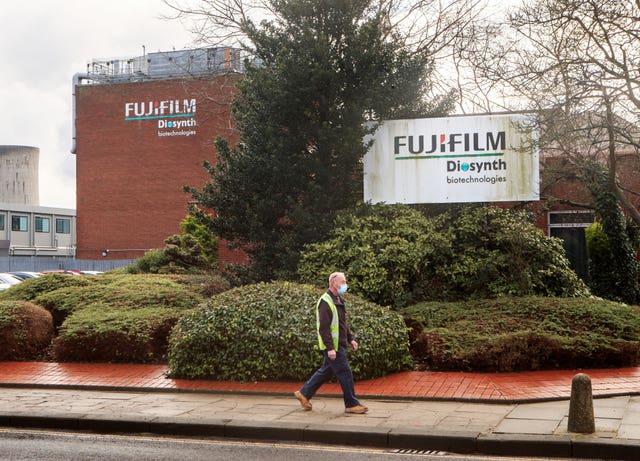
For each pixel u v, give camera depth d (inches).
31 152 3280.0
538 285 572.7
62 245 2802.7
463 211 623.8
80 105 1788.9
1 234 2511.1
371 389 401.1
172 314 528.7
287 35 671.8
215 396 403.5
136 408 368.8
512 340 439.8
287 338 425.1
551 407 354.0
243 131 691.4
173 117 1718.8
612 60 530.9
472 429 308.2
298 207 606.5
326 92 631.2
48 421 348.8
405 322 504.7
